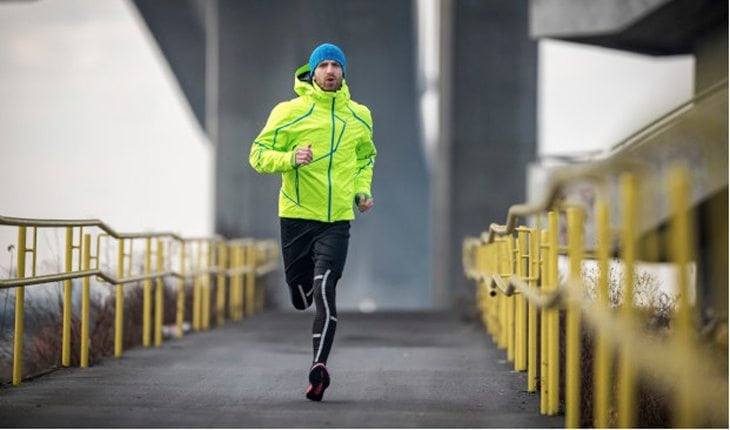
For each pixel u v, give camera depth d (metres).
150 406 15.62
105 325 25.52
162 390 17.39
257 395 16.84
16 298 18.36
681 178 9.96
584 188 28.00
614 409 14.02
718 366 13.73
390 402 16.25
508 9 73.88
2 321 22.34
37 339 22.58
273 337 30.14
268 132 16.17
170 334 29.45
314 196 16.16
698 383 10.48
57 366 21.12
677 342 10.21
